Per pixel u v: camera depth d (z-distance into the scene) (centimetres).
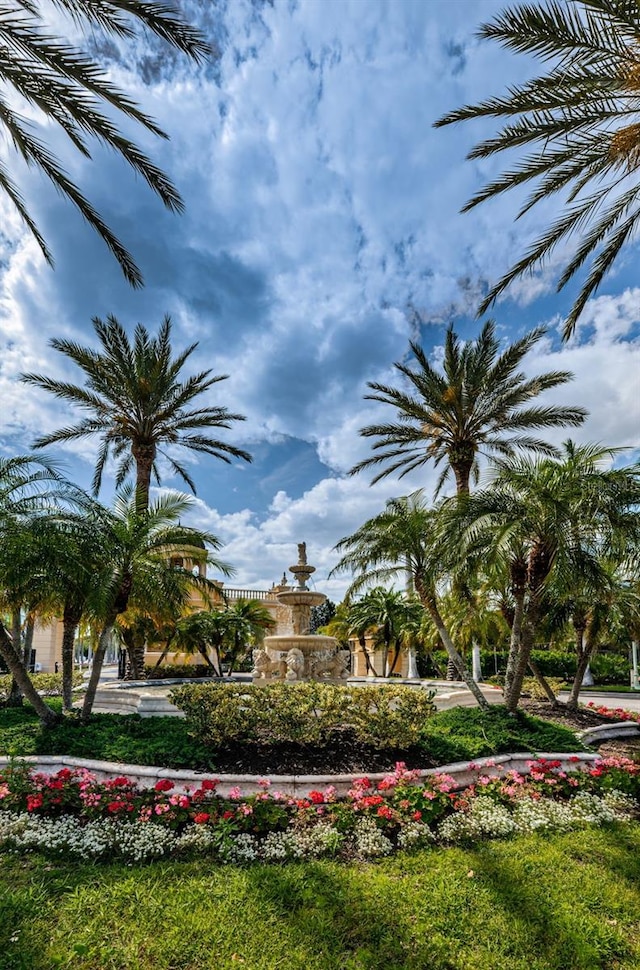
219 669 2155
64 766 654
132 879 421
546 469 935
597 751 862
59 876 430
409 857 476
